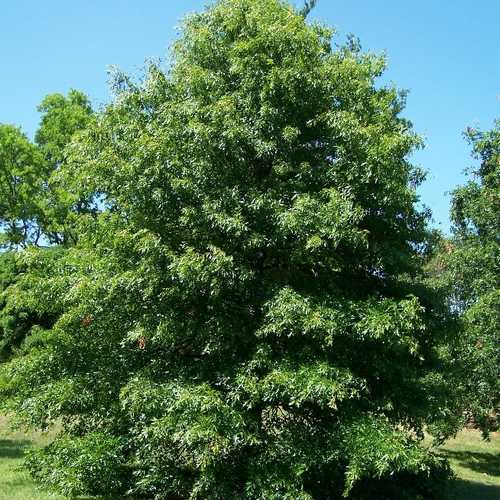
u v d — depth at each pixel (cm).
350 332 866
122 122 998
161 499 927
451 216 1605
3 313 2383
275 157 929
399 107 1158
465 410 1588
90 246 1044
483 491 1358
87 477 866
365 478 1020
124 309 939
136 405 807
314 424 892
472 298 1538
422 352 1038
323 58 1008
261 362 828
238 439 794
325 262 963
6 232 3431
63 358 996
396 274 1001
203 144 879
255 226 892
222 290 885
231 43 998
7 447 1380
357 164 870
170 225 938
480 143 1538
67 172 1046
